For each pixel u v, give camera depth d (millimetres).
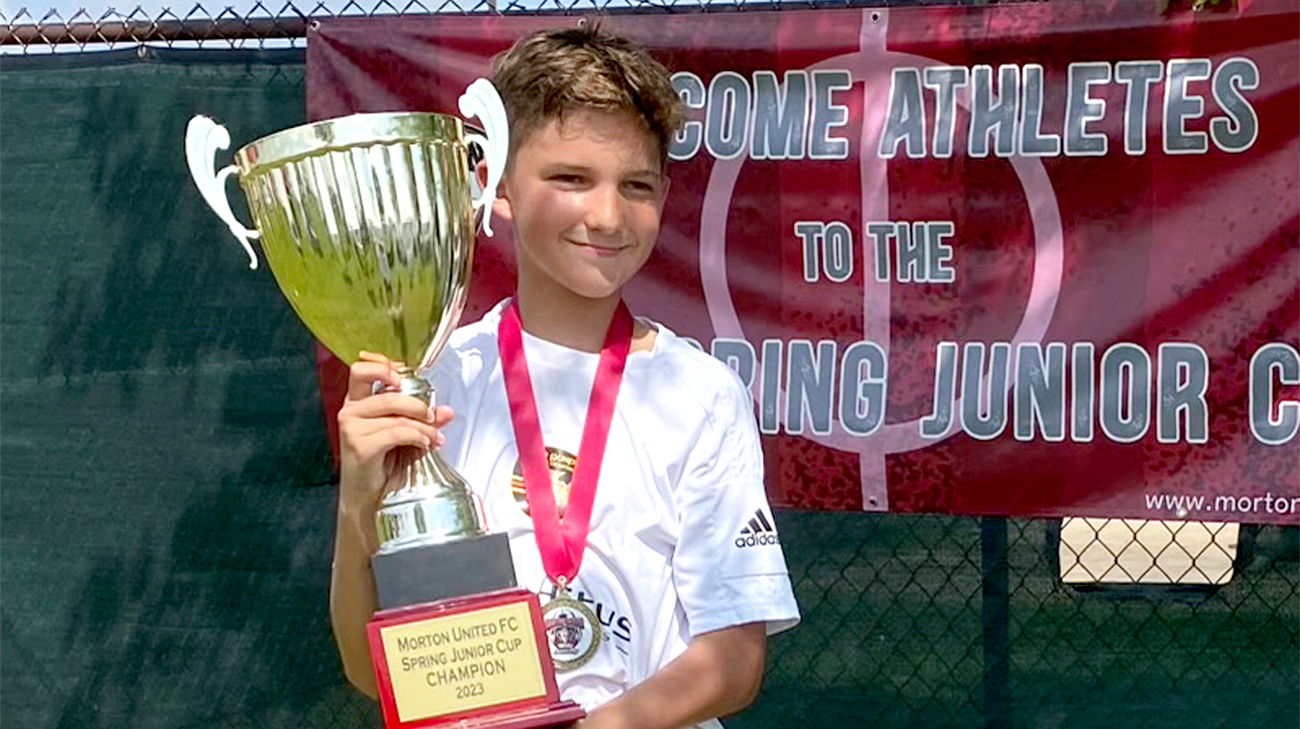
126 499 4035
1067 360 3578
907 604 3783
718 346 3709
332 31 3848
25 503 4066
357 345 2184
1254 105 3484
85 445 4047
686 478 2154
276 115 3969
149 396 4023
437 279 2148
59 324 4051
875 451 3662
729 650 2129
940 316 3627
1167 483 3549
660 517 2133
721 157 3695
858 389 3664
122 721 4031
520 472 2170
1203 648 3713
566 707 1942
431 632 1932
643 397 2178
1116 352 3561
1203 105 3506
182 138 4004
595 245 2129
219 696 4008
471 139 2227
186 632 4020
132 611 4035
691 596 2137
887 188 3635
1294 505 3500
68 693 4055
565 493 2150
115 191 4027
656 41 3703
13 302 4062
